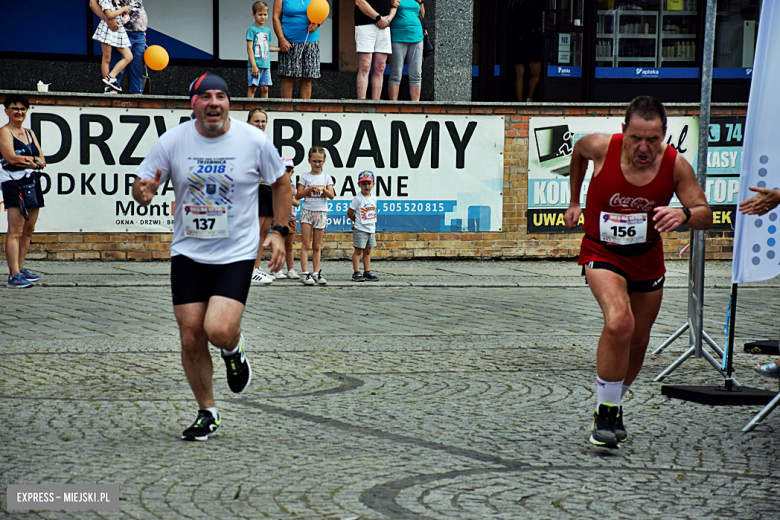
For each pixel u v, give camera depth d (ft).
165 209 69.26
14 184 53.93
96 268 64.44
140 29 70.74
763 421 28.27
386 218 73.05
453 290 59.26
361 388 31.42
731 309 31.48
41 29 78.28
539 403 29.89
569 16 86.53
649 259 24.64
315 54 71.51
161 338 39.91
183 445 24.08
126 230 68.74
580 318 49.01
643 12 88.69
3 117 66.18
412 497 20.25
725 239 78.84
